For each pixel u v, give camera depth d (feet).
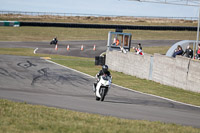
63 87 216.95
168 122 111.55
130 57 326.03
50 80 245.86
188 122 116.47
